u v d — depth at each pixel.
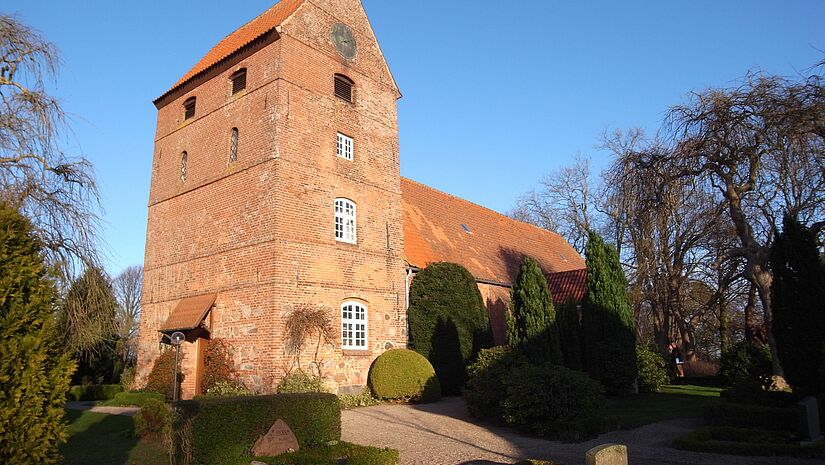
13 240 6.46
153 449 11.22
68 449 11.38
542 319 15.82
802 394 13.12
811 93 15.64
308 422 11.09
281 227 17.08
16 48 13.59
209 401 10.11
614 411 16.30
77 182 14.48
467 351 20.06
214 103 20.27
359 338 19.03
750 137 17.08
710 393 21.19
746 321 26.86
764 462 9.92
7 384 6.04
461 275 20.89
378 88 21.91
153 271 21.17
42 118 13.38
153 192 22.06
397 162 22.08
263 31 19.20
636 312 24.58
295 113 18.30
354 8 21.56
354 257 19.25
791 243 13.29
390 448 10.98
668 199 18.36
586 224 41.59
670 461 10.02
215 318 18.16
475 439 12.29
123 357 30.05
